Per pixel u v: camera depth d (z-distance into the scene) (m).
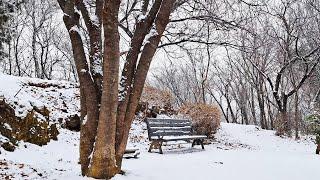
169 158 9.38
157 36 6.45
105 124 5.81
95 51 6.43
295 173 7.68
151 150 11.02
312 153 13.51
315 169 8.34
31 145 9.62
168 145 12.25
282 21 24.97
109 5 5.44
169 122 11.95
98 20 6.55
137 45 6.54
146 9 6.83
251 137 19.56
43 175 6.32
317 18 25.14
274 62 28.52
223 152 11.39
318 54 23.55
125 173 6.50
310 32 25.44
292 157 10.83
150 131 10.80
